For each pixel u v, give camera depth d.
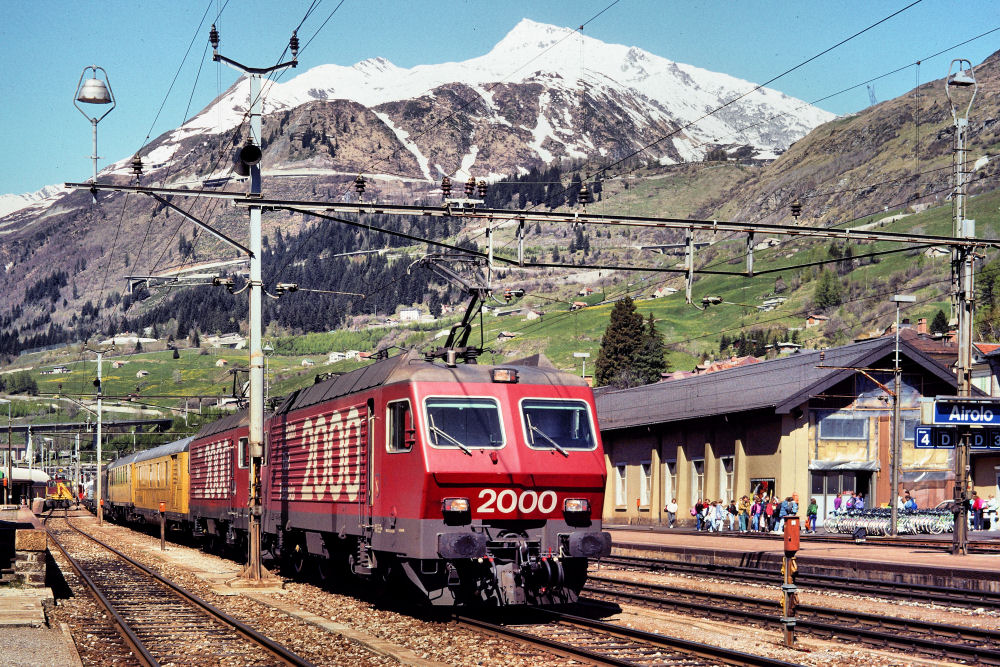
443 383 16.67
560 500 16.66
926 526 39.44
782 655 13.62
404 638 14.73
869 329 184.38
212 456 34.62
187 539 42.06
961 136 28.84
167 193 22.55
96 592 20.81
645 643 14.04
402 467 16.69
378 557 18.00
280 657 13.31
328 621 16.78
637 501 55.88
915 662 13.19
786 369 48.97
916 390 47.00
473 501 16.16
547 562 16.27
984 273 136.50
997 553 29.41
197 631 15.81
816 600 20.61
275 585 22.92
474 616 17.16
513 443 16.55
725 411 46.47
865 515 41.75
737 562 29.52
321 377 23.23
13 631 14.28
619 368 108.38
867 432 46.03
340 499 19.56
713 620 17.23
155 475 47.91
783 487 44.19
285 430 24.38
